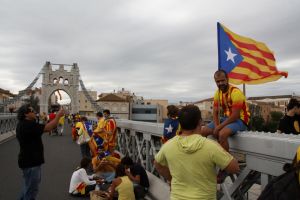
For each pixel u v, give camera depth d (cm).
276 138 363
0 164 1265
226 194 452
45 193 834
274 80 660
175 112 639
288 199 259
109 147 1081
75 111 9375
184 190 336
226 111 480
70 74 9475
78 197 803
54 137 2631
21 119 628
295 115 618
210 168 331
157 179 793
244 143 417
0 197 785
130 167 770
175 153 342
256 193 480
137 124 988
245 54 651
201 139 335
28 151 620
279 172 358
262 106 7869
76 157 1464
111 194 704
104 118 1122
